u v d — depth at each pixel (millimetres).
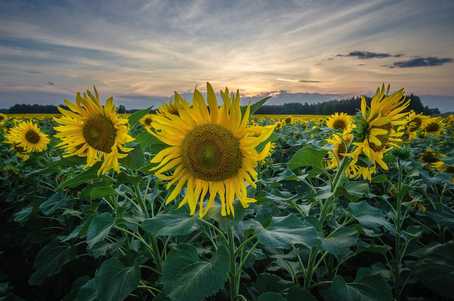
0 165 7016
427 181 3828
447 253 2959
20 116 35375
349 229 2557
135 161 2598
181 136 2268
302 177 3061
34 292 4250
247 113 2107
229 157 2117
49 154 6215
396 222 3502
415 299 3084
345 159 2574
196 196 2207
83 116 2713
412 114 7133
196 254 2201
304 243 1958
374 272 2855
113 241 3605
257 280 3002
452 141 9062
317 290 3330
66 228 4625
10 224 5934
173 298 1856
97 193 2697
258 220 2600
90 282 2736
